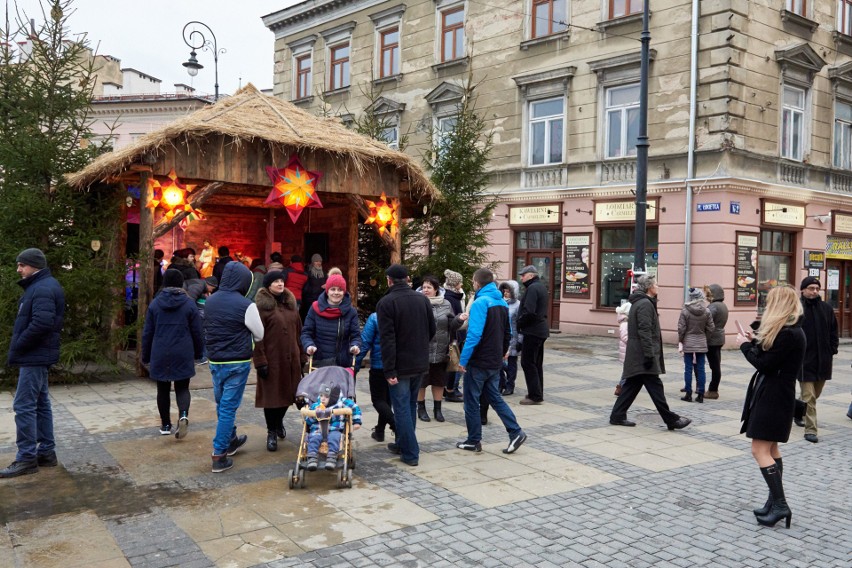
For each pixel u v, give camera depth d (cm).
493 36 2166
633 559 444
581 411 912
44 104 1059
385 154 1173
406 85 2425
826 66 1944
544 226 2056
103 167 986
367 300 1484
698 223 1720
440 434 769
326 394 589
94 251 1061
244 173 1095
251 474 602
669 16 1773
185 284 1234
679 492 581
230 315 609
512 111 2122
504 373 1034
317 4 2691
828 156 1973
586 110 1948
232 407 612
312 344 669
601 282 1950
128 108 3195
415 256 1463
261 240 1680
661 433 794
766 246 1827
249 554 437
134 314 1223
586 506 540
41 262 600
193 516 501
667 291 1780
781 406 510
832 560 451
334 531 478
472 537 472
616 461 672
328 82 2717
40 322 581
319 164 1156
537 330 944
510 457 676
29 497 535
